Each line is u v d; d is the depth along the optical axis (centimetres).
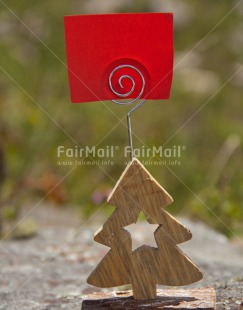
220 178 965
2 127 1088
